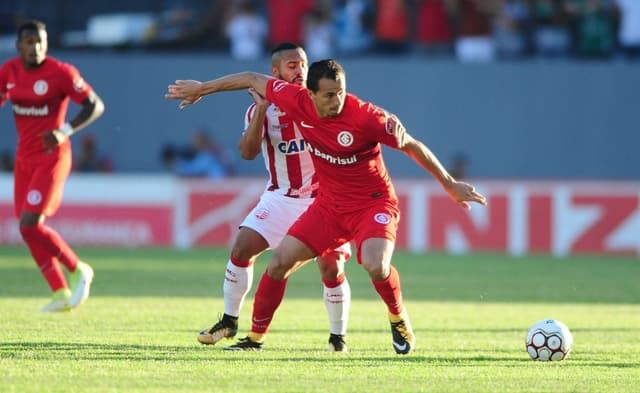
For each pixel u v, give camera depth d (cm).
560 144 8850
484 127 8825
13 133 8619
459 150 8844
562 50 8925
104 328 3241
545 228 7331
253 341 2862
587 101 8831
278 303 2836
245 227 2927
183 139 8769
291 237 2766
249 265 2908
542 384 2336
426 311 4056
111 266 5791
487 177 8850
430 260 6638
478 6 8838
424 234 7375
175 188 7431
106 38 8969
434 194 7356
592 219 7319
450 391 2227
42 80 3684
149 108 8769
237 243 2903
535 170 8862
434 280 5391
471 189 2734
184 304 4056
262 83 2817
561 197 7338
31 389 2152
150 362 2545
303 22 8681
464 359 2733
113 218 7438
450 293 4794
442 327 3525
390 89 8775
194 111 8769
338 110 2609
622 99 8825
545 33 8919
